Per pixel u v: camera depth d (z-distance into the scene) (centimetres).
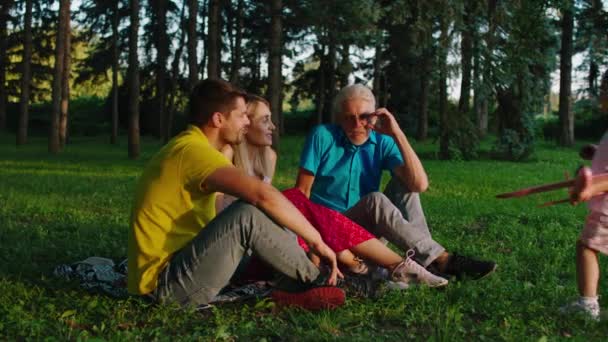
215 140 423
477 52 2255
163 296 409
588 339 377
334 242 441
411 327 397
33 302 430
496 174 1783
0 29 3919
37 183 1348
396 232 457
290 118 5162
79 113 5238
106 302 427
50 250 621
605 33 2889
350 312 411
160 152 416
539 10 2248
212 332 375
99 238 700
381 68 3803
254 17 3281
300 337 371
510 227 791
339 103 509
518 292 468
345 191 517
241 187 392
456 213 945
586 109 3997
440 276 477
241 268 471
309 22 2131
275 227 405
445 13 2170
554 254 619
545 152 2836
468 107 2414
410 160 487
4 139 3878
